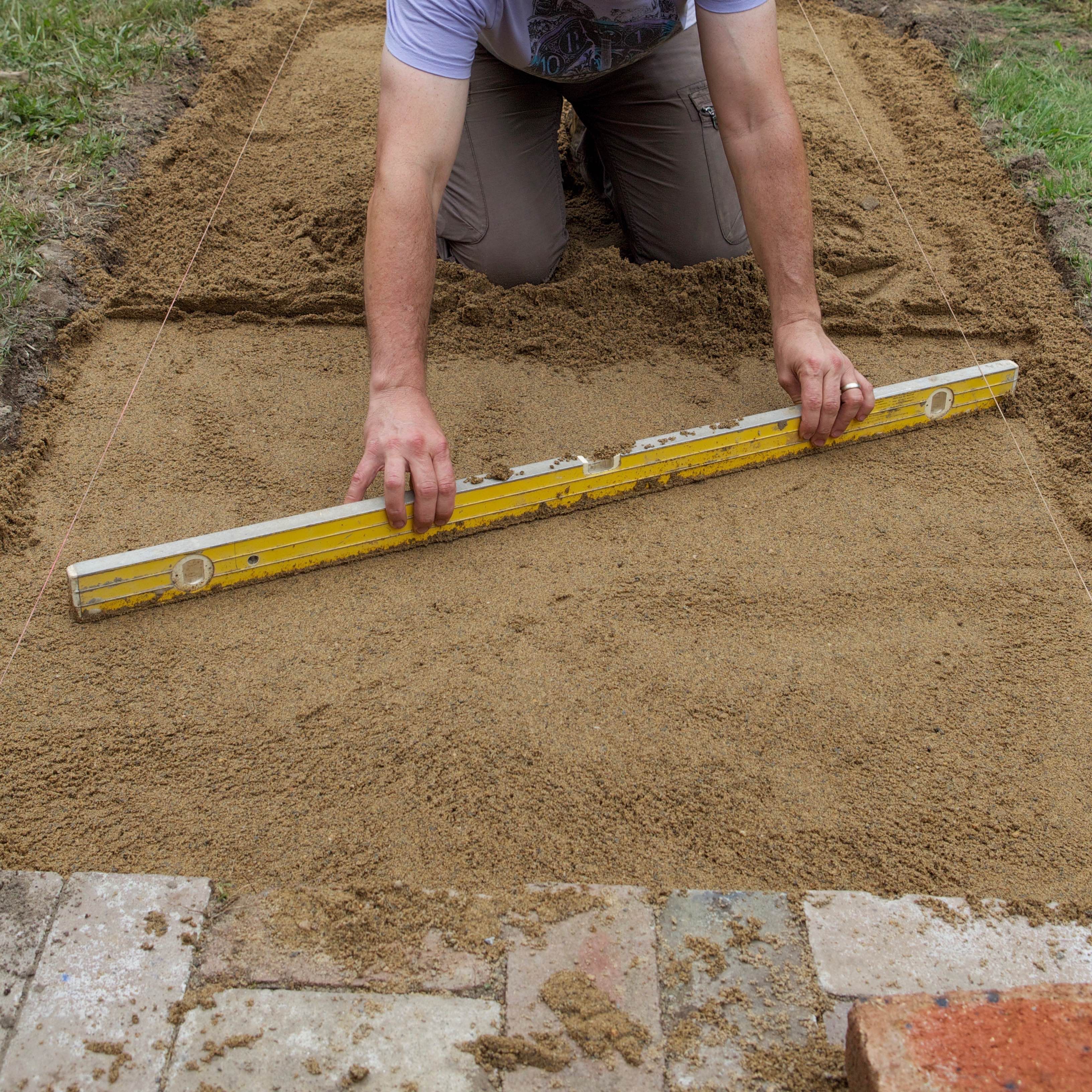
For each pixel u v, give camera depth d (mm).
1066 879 1724
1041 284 3260
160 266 3191
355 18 4844
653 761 1881
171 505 2410
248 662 2035
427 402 2205
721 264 3150
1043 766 1906
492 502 2332
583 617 2166
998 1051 1312
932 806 1830
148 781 1813
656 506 2477
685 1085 1443
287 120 4004
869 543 2383
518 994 1532
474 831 1756
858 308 3170
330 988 1532
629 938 1605
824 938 1619
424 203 2246
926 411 2729
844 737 1941
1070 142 3848
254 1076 1431
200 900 1631
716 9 2426
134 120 3717
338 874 1686
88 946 1561
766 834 1771
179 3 4469
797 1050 1486
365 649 2074
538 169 3121
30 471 2471
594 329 3053
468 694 1989
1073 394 2832
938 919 1654
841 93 4297
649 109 3078
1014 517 2482
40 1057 1436
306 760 1859
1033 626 2189
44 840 1708
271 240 3334
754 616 2184
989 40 4543
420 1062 1452
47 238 3135
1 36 3986
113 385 2781
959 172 3781
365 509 2201
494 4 2518
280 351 2967
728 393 2848
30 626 2086
